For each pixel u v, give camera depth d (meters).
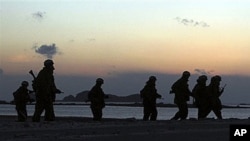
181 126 26.97
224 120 32.62
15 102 32.44
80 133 22.25
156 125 27.09
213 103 36.16
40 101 29.31
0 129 23.02
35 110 29.38
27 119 34.22
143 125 26.89
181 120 32.72
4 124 25.91
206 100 36.12
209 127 26.66
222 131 24.39
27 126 24.75
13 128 23.62
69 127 24.64
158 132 23.59
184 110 34.66
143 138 21.22
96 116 32.81
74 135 21.52
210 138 21.80
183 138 21.66
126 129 24.55
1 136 20.66
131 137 21.38
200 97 36.12
